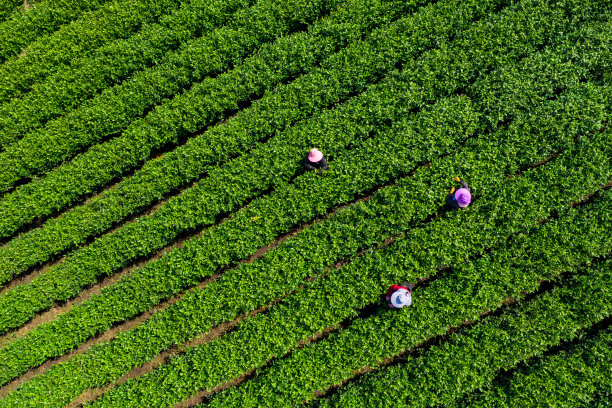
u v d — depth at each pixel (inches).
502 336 564.1
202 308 607.2
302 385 572.4
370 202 621.0
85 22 746.8
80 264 647.1
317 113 670.5
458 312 577.6
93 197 702.5
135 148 687.7
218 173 661.3
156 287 622.8
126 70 731.4
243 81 692.1
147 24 747.4
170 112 684.7
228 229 633.6
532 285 578.9
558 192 596.4
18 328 659.4
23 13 776.9
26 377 634.8
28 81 740.7
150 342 604.4
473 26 670.5
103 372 603.5
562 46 640.4
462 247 593.9
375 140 641.6
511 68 638.5
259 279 607.5
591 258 579.2
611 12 642.8
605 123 623.5
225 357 588.1
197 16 729.0
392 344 577.0
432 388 556.7
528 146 613.6
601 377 535.2
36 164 697.6
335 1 702.5
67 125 704.4
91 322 623.5
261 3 709.3
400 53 672.4
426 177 619.8
